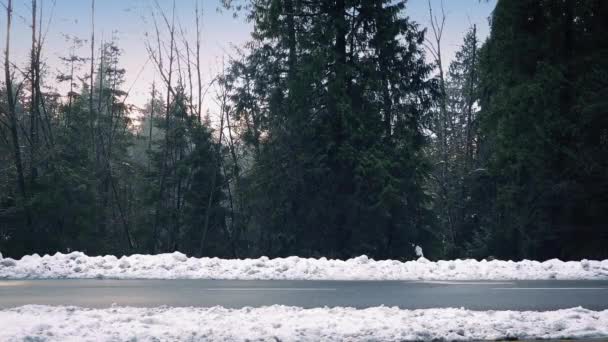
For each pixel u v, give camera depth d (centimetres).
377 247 3067
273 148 3120
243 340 601
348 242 3011
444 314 757
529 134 2497
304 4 3089
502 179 3095
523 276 1371
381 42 3005
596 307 888
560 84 2472
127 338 595
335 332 636
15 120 3369
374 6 2994
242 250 3672
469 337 634
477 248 3167
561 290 1087
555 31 2570
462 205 3847
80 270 1375
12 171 3388
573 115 2462
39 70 3744
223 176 3806
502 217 3016
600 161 2398
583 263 1491
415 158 2991
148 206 3841
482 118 2811
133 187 4319
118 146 4728
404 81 3102
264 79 3362
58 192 3297
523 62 2603
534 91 2423
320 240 3011
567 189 2456
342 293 1034
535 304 913
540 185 2545
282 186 2983
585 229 2552
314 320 706
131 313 762
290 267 1417
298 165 2962
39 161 3388
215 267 1428
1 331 616
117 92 4772
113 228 3931
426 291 1066
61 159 3647
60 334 613
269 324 675
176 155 4053
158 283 1189
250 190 3262
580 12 2517
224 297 975
